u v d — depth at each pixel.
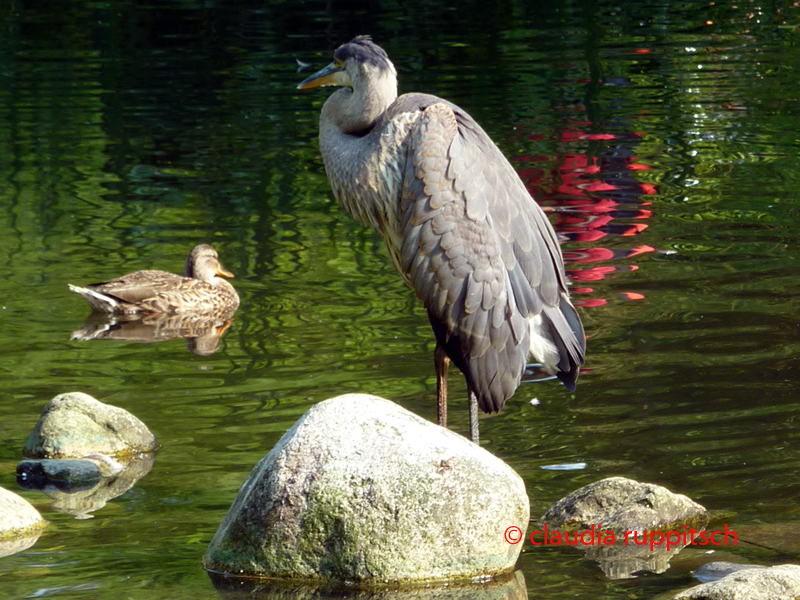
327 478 7.04
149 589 6.77
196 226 17.34
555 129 21.97
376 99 9.46
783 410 9.65
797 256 14.49
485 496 7.05
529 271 8.70
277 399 10.54
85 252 16.30
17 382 11.27
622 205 17.25
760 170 18.97
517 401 10.23
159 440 9.60
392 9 35.19
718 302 12.75
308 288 14.47
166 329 13.21
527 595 6.68
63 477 8.80
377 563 6.89
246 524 7.10
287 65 28.66
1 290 14.72
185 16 34.72
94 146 21.95
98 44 31.48
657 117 22.67
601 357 11.20
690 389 10.25
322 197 18.67
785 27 31.31
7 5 36.12
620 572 6.98
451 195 8.58
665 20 32.78
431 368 11.27
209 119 23.77
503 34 31.59
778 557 7.06
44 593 6.69
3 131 23.06
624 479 7.91
